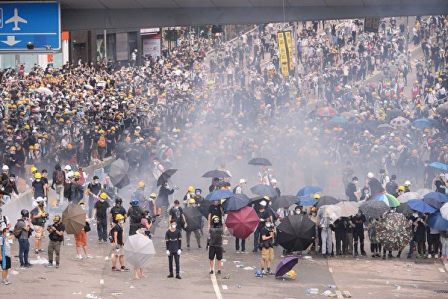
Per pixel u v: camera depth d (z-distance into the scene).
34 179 101.44
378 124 135.88
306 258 86.56
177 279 78.00
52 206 105.25
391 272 81.56
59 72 172.50
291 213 92.38
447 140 126.44
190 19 100.94
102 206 91.25
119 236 80.19
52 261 81.19
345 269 82.44
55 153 121.19
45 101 138.75
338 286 76.56
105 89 165.25
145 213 85.50
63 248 89.00
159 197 98.44
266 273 79.81
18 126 123.19
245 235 86.50
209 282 77.19
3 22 99.62
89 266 81.69
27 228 80.44
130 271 80.31
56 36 99.69
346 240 87.62
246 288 75.25
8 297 70.88
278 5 99.50
